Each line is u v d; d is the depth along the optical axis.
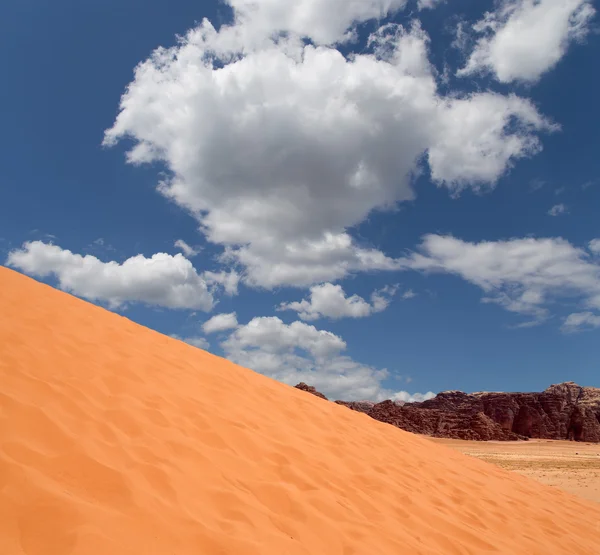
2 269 9.86
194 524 4.15
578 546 7.96
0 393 4.89
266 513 4.93
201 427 6.46
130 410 5.91
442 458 11.70
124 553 3.49
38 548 3.28
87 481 4.21
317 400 11.80
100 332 8.64
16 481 3.71
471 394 167.62
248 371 11.30
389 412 119.88
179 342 10.79
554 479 25.19
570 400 144.62
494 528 7.53
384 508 6.43
